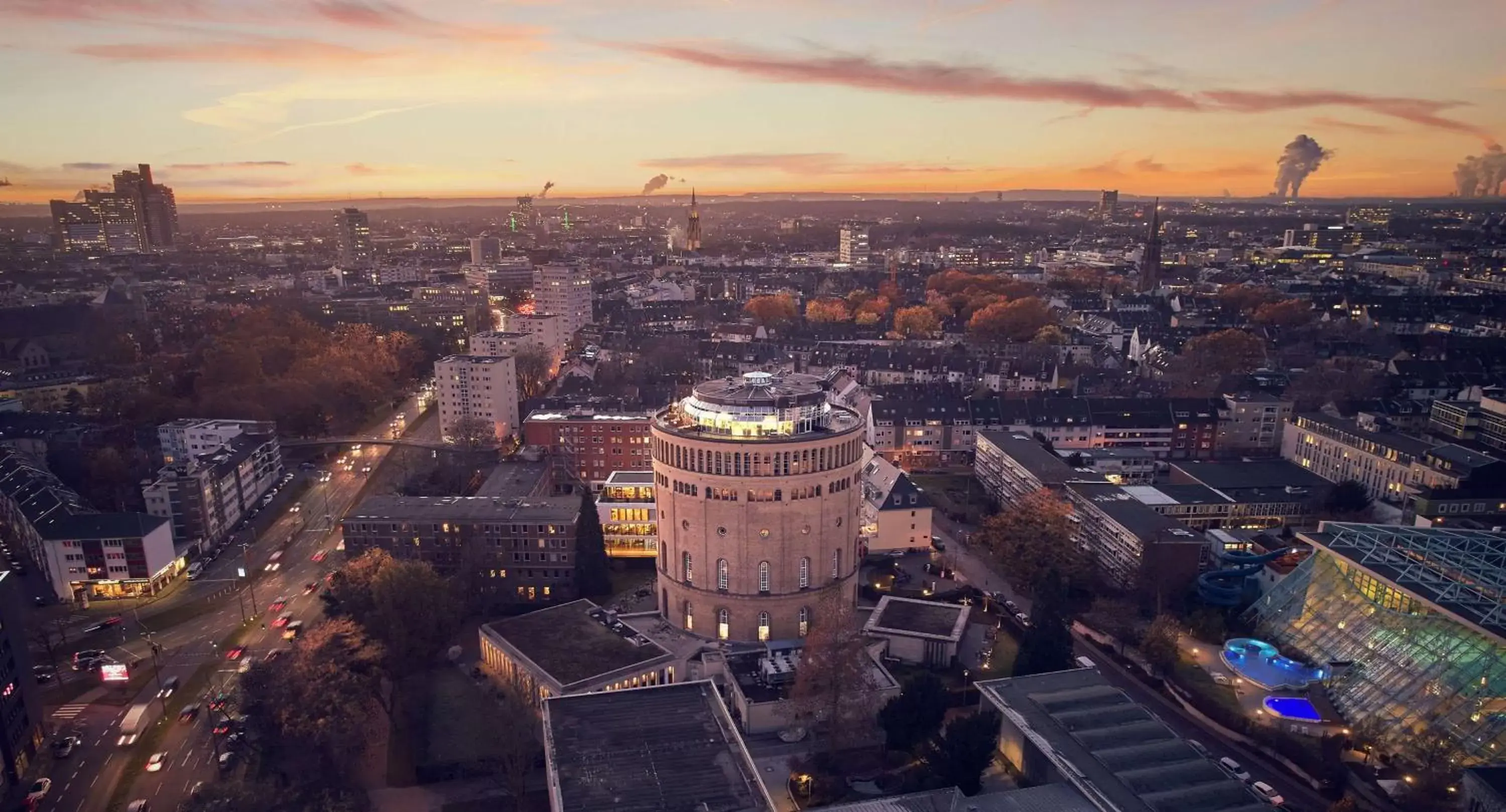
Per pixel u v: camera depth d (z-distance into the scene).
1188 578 185.25
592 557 193.88
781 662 157.00
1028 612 188.62
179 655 174.50
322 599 187.12
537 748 139.50
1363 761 135.75
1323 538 172.38
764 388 174.38
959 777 123.62
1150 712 131.00
